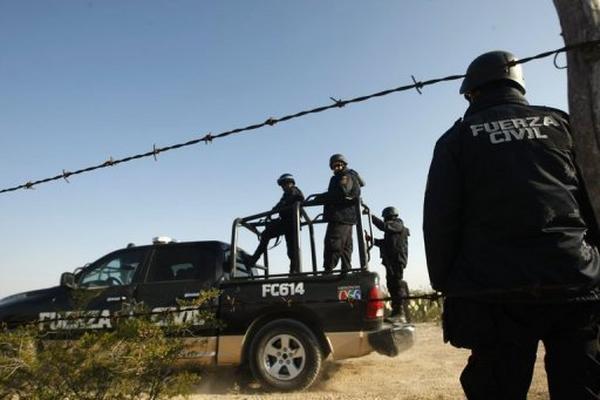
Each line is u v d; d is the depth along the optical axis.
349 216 6.43
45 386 3.08
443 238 1.89
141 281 6.40
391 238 8.20
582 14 1.59
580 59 1.59
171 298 6.17
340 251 6.40
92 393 3.18
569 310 1.74
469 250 1.86
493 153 1.84
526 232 1.73
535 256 1.69
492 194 1.80
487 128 1.90
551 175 1.79
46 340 3.35
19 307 6.41
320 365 5.68
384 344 5.57
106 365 3.10
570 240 1.70
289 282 5.92
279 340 5.78
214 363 5.87
